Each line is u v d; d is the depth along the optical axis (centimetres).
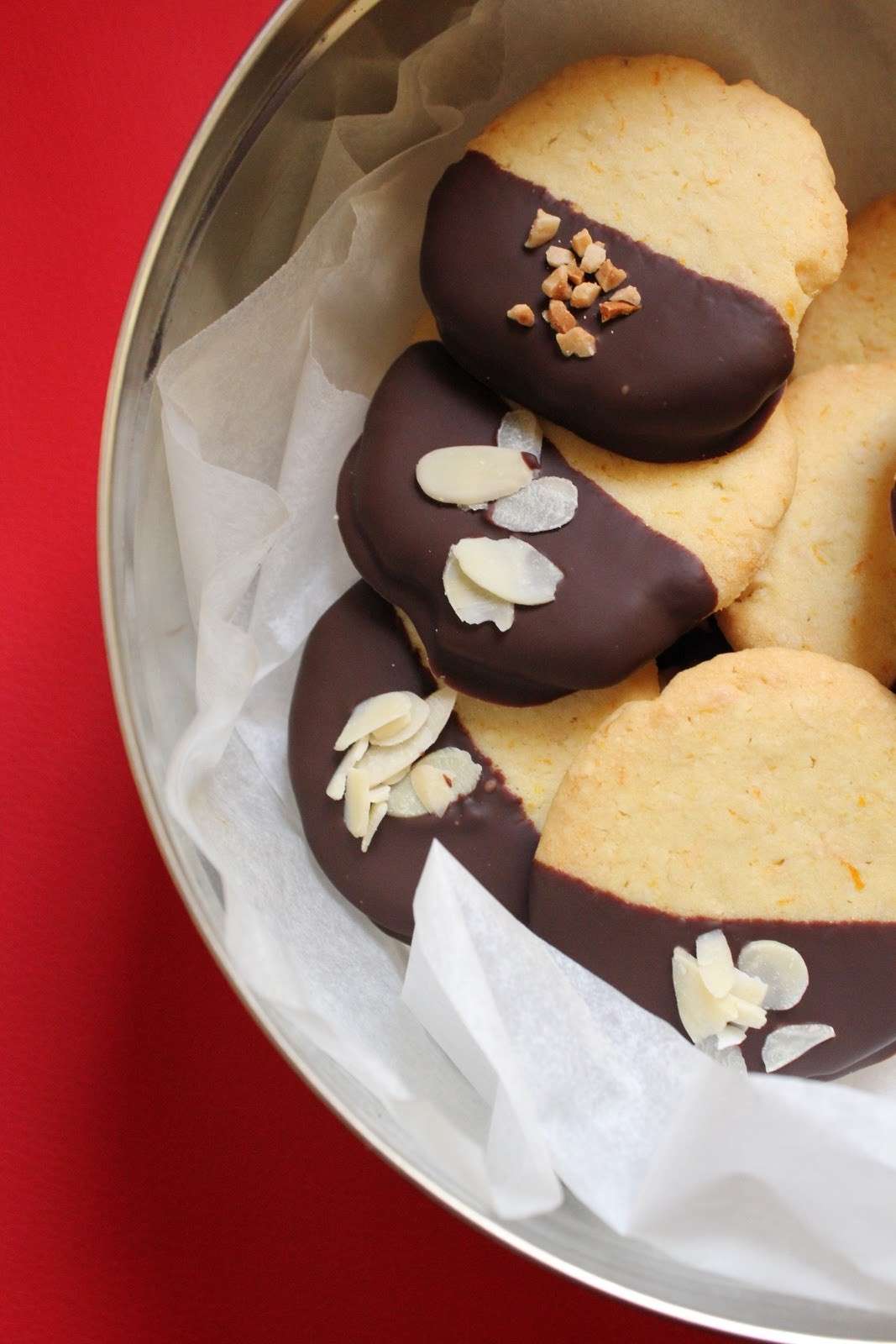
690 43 36
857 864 35
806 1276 32
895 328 38
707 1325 31
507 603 35
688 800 35
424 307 37
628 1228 31
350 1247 39
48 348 40
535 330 34
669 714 35
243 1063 39
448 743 36
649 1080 32
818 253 35
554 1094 32
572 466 35
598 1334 38
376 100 34
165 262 32
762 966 34
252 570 35
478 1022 32
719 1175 31
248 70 32
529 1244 31
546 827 35
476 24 34
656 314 34
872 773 35
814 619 36
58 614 40
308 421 36
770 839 35
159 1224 39
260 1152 39
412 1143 32
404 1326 38
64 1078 39
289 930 34
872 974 35
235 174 33
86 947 39
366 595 37
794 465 36
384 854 36
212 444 36
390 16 33
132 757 32
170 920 39
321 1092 31
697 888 35
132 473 33
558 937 35
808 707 35
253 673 35
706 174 35
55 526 40
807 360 38
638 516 35
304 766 36
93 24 40
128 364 32
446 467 35
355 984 35
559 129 35
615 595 35
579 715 36
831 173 35
